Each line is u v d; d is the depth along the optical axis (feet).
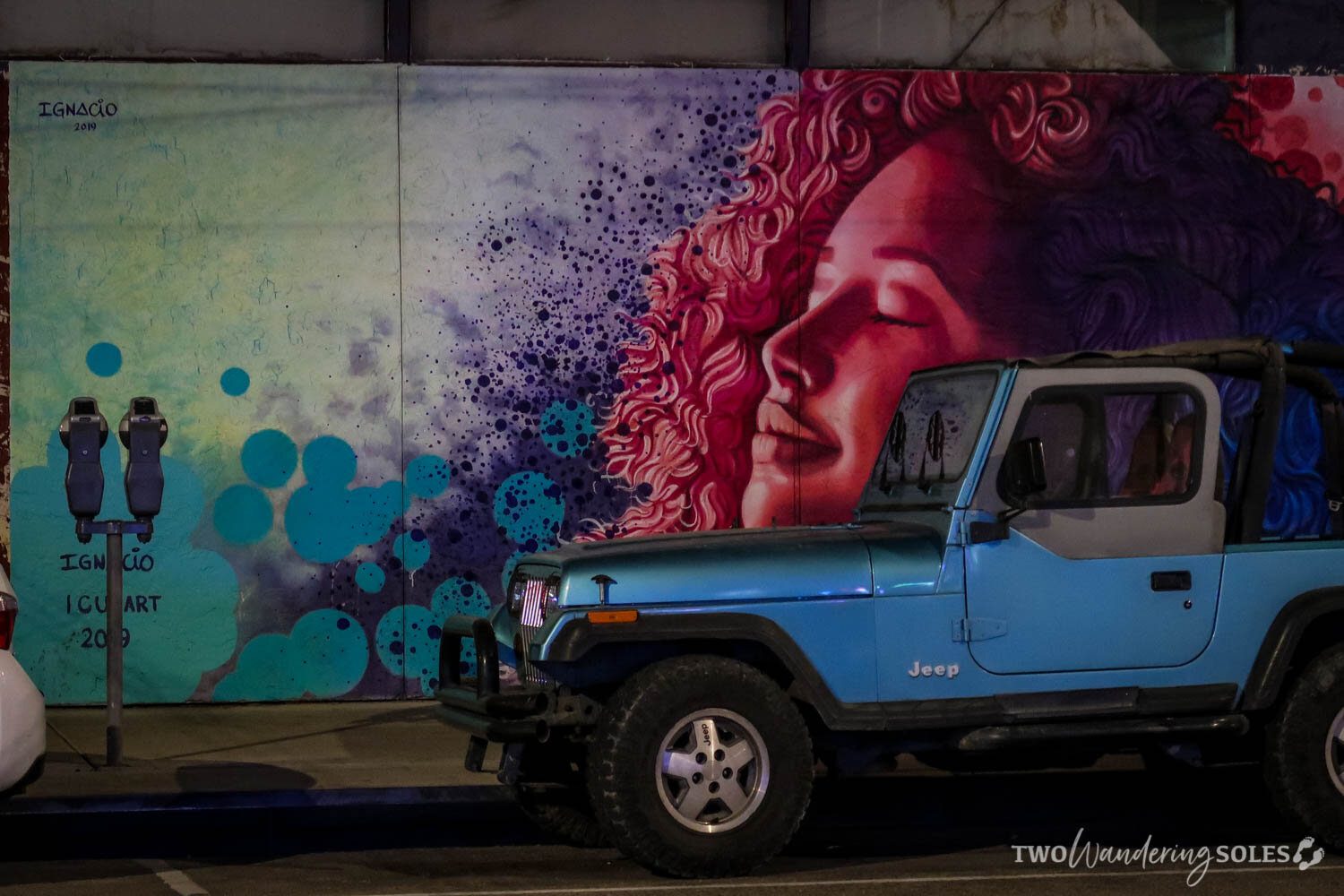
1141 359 22.62
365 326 33.55
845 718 20.99
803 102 34.14
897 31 34.50
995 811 25.30
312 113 33.45
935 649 21.29
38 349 33.04
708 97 34.06
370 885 21.01
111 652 27.09
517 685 22.26
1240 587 22.06
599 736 20.53
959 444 22.07
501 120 33.76
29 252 33.01
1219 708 21.85
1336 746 22.08
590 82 33.91
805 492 34.09
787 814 20.74
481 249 33.73
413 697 33.71
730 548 21.26
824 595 21.11
